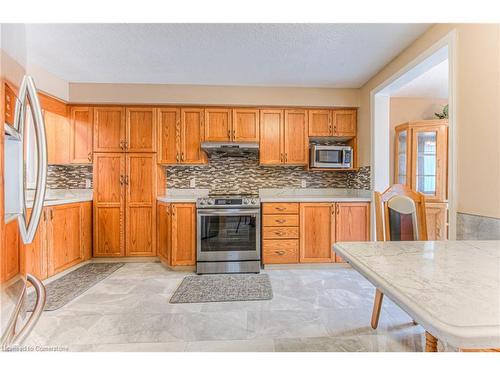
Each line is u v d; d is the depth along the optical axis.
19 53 0.88
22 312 0.96
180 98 3.24
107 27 2.01
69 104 3.22
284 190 3.73
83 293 2.38
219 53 2.44
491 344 0.50
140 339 1.69
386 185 3.04
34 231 0.91
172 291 2.43
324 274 2.90
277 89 3.30
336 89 3.34
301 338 1.70
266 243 3.07
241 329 1.80
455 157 1.72
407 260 0.95
